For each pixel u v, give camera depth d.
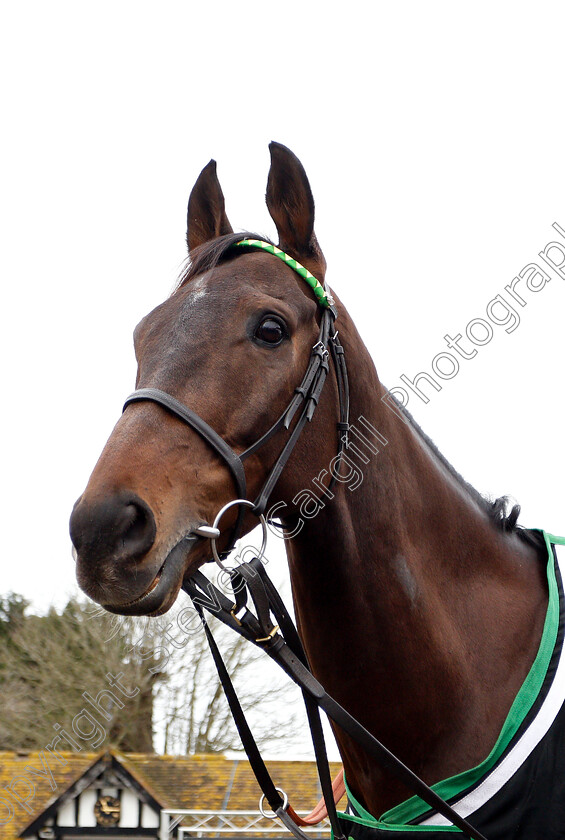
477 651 2.31
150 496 1.90
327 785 2.21
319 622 2.28
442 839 2.11
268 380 2.12
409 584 2.26
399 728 2.24
